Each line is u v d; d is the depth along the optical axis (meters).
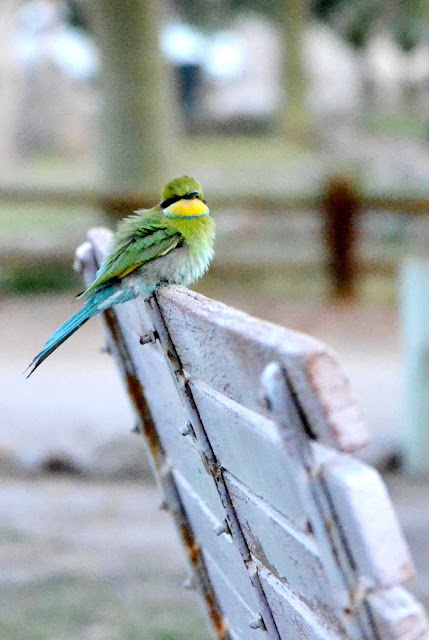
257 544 2.81
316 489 1.95
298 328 16.84
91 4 20.67
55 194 18.78
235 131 49.88
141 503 10.09
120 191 18.61
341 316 17.42
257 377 2.11
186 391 2.97
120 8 19.89
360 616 1.93
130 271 4.84
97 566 8.27
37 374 14.48
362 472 1.87
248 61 54.41
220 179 32.62
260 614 3.07
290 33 42.69
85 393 13.39
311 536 2.17
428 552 8.41
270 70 54.44
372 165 32.25
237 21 47.69
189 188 5.40
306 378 1.87
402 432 11.30
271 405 1.97
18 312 18.20
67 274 19.95
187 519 4.09
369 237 19.50
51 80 41.41
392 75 52.94
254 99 52.41
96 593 7.62
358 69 53.53
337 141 41.72
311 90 51.72
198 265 5.36
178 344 2.92
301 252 19.22
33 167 38.34
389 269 18.17
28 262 19.16
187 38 48.09
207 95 53.09
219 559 3.58
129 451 11.43
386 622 1.84
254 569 2.96
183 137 49.06
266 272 18.75
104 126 20.30
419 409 10.91
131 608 7.29
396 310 17.72
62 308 18.41
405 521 9.23
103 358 15.35
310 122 44.31
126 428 11.91
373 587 1.87
